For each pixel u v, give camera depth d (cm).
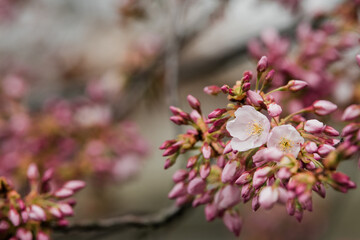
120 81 125
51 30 195
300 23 106
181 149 60
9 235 66
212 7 111
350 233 202
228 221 63
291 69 81
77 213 149
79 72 180
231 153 58
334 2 92
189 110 155
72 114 114
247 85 56
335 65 84
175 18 100
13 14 189
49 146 108
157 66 122
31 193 67
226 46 132
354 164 94
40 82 183
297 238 185
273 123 57
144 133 170
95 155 104
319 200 185
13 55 192
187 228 205
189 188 61
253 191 56
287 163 54
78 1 193
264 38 85
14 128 109
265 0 111
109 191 147
